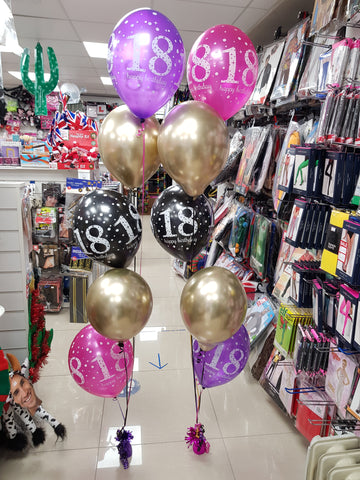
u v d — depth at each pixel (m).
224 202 3.78
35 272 2.39
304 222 1.63
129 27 1.07
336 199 1.46
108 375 1.52
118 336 1.31
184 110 1.15
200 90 1.27
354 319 1.28
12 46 2.22
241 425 2.01
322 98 1.67
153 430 1.95
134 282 1.29
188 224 1.31
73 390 2.26
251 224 2.76
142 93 1.11
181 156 1.13
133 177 1.32
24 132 8.13
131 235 1.32
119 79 1.11
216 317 1.21
